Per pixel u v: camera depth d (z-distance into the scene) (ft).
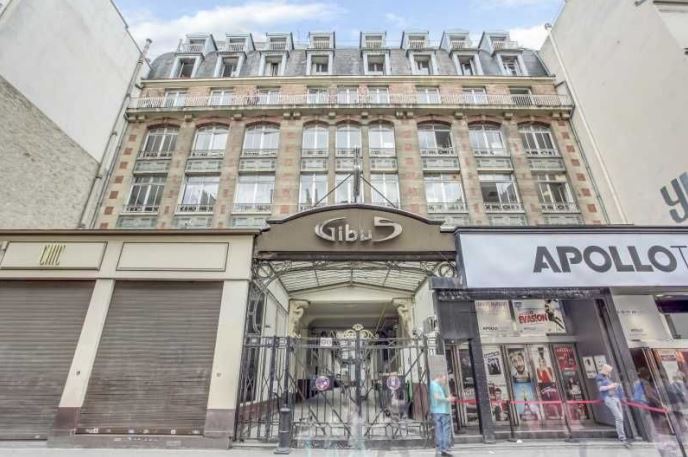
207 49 75.56
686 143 43.39
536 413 31.40
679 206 44.04
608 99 55.06
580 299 31.12
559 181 56.90
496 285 28.14
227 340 26.48
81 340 26.32
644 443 24.27
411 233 30.89
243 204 52.42
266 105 59.72
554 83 66.28
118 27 60.70
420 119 60.23
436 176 56.24
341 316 64.95
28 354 26.30
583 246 29.55
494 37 78.33
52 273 28.35
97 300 27.58
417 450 23.41
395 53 73.77
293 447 23.84
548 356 33.65
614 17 54.39
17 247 29.09
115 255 28.99
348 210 31.68
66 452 22.21
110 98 57.52
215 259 29.09
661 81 46.68
